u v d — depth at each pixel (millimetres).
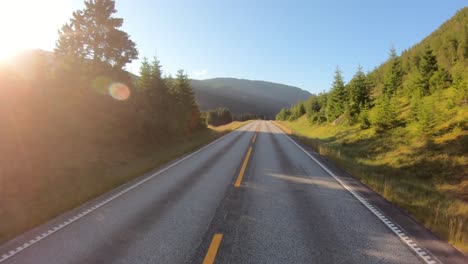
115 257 4531
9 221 6238
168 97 33062
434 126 17453
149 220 6137
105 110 19141
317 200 7625
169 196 8016
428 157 14508
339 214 6520
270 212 6625
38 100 13188
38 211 6770
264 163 13633
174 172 11500
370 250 4754
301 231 5520
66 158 12352
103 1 21766
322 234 5383
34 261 4434
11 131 11164
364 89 34219
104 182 9609
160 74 31094
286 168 12375
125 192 8461
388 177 11594
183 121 34375
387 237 5281
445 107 19516
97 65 21156
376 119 23516
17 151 10617
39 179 9492
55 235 5387
